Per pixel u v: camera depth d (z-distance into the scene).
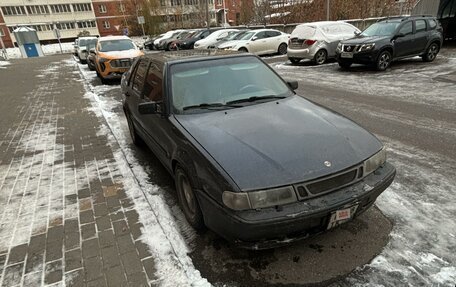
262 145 2.51
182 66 3.59
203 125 2.93
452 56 12.76
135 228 3.04
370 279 2.31
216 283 2.37
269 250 2.66
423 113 6.21
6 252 2.82
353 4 26.52
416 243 2.64
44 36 55.28
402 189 3.47
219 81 3.53
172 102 3.29
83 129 6.37
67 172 4.40
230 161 2.36
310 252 2.61
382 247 2.61
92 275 2.48
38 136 6.09
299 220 2.17
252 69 3.80
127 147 5.25
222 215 2.28
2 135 6.30
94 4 57.41
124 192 3.74
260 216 2.14
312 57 13.41
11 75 16.48
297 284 2.31
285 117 3.01
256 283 2.35
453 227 2.81
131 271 2.49
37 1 53.31
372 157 2.57
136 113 4.50
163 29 45.94
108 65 11.62
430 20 11.70
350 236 2.77
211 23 50.47
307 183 2.24
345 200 2.29
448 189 3.43
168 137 3.18
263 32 17.36
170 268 2.50
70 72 16.48
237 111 3.17
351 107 6.96
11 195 3.84
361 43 10.89
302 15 27.75
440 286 2.21
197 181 2.53
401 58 11.27
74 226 3.14
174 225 3.09
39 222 3.25
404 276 2.31
